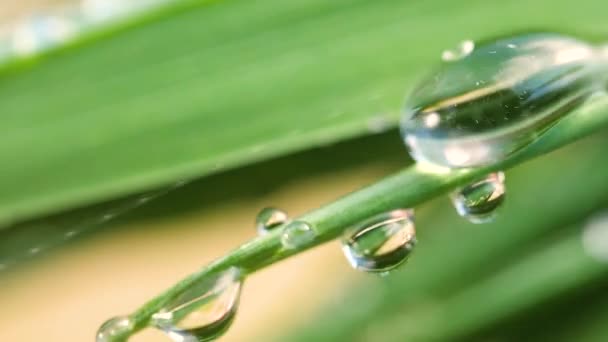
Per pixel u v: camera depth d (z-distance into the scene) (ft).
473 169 0.18
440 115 0.19
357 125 0.22
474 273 0.30
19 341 0.37
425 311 0.30
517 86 0.19
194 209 0.32
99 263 0.37
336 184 0.31
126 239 0.34
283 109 0.22
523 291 0.29
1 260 0.27
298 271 0.37
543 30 0.20
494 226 0.30
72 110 0.23
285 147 0.22
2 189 0.23
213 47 0.23
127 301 0.38
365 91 0.22
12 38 0.23
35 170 0.23
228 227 0.34
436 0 0.23
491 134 0.19
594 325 0.29
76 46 0.23
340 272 0.32
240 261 0.18
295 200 0.32
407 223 0.19
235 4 0.23
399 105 0.22
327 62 0.23
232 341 0.37
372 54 0.22
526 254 0.30
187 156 0.23
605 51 0.20
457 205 0.19
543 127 0.19
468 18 0.23
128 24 0.23
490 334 0.29
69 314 0.38
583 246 0.29
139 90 0.23
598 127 0.19
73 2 0.34
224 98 0.23
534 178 0.31
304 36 0.23
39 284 0.36
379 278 0.31
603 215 0.30
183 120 0.23
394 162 0.30
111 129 0.23
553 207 0.30
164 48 0.23
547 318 0.29
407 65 0.22
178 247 0.36
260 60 0.23
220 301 0.18
